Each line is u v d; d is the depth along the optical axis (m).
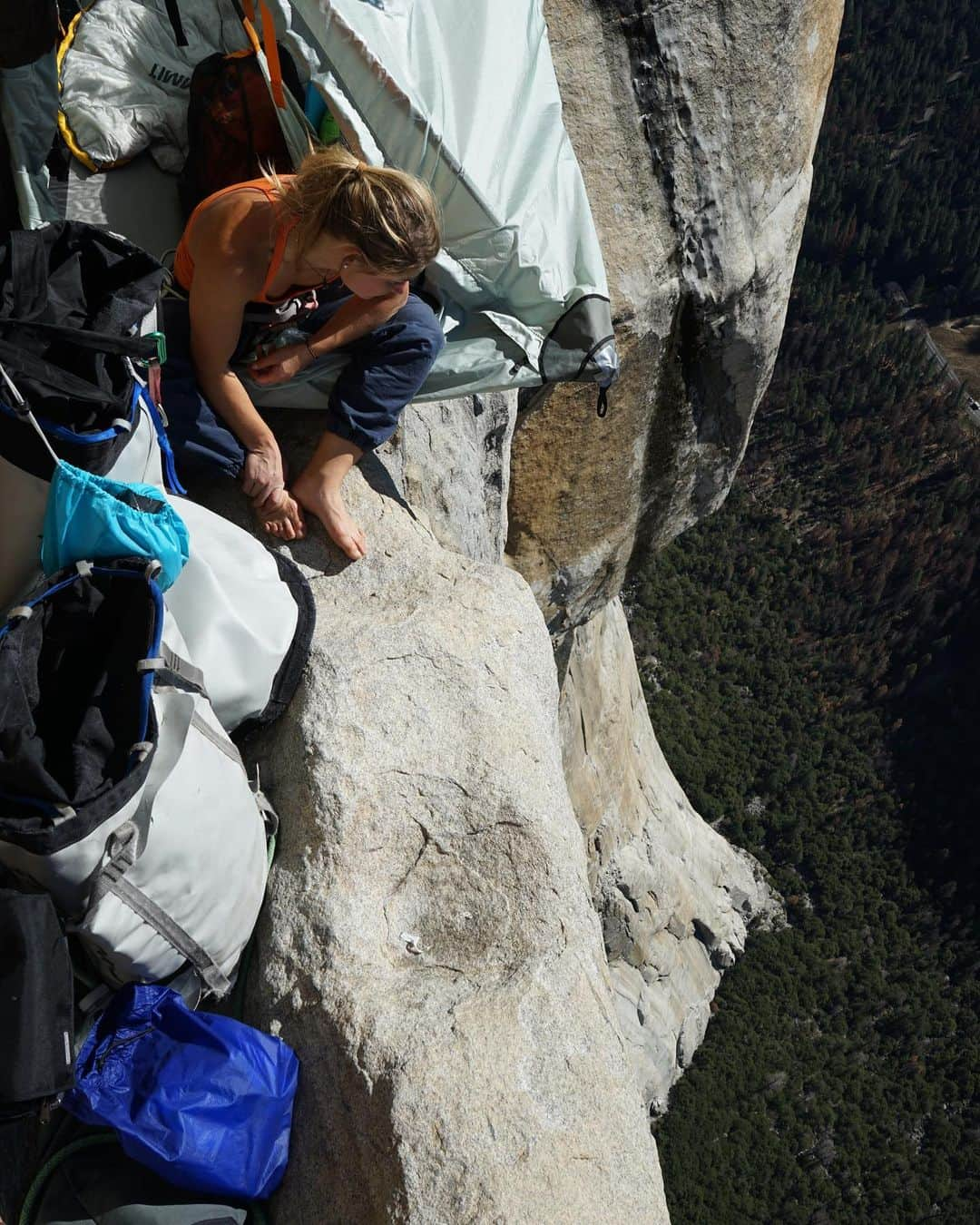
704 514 8.79
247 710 2.83
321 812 2.74
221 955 2.39
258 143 3.47
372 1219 2.22
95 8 3.96
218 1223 2.13
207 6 3.99
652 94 6.28
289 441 3.53
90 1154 2.20
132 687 2.17
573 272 3.88
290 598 2.93
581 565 7.92
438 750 2.91
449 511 4.66
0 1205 2.15
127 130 3.84
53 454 2.30
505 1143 2.30
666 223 6.54
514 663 3.21
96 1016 2.19
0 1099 1.88
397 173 2.57
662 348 6.91
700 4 6.18
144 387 2.59
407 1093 2.31
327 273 2.78
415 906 2.71
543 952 2.65
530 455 6.89
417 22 3.60
